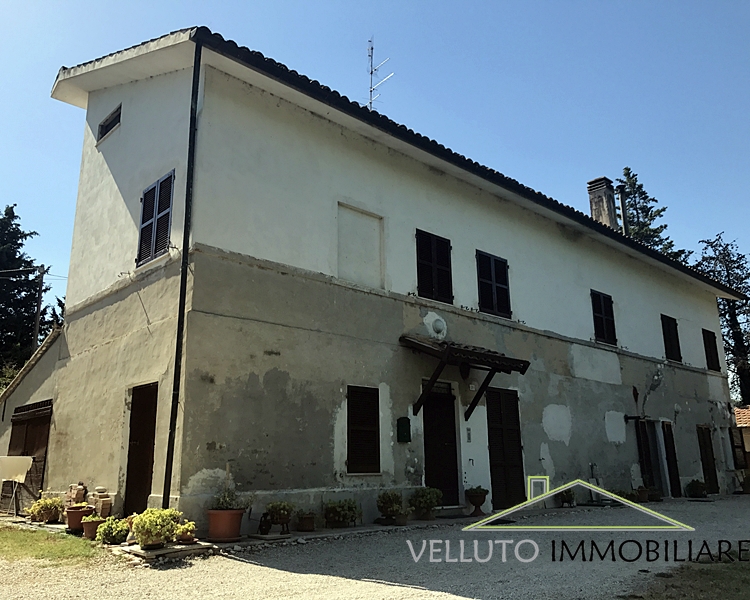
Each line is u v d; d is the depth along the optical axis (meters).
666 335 18.00
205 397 7.84
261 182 9.17
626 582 5.43
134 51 9.56
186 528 6.76
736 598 4.85
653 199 37.28
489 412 11.95
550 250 14.52
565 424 13.56
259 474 8.15
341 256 10.14
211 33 8.30
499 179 12.62
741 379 30.56
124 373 9.05
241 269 8.62
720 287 20.27
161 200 9.22
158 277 8.79
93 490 9.14
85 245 11.14
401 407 10.26
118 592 5.03
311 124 10.09
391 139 10.92
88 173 11.62
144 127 10.12
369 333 10.09
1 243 26.83
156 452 7.92
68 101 12.18
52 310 27.84
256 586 5.23
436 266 11.66
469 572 5.84
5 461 11.11
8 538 7.86
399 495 9.29
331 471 8.98
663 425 16.56
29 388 12.08
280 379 8.68
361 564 6.21
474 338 12.01
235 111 9.09
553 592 5.04
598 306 15.55
